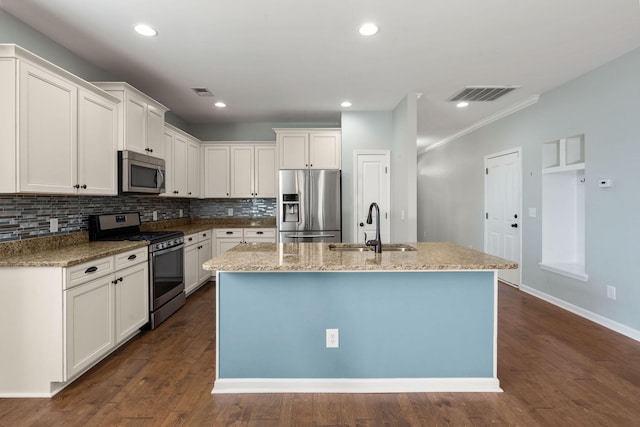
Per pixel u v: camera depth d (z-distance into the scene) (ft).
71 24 8.03
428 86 12.28
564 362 8.07
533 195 13.67
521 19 7.84
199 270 14.56
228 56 9.82
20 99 6.60
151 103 11.43
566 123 11.87
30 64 6.84
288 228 15.11
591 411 6.20
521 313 11.54
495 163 16.42
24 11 7.47
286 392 6.87
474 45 9.14
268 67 10.61
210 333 9.95
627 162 9.53
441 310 6.97
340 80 11.71
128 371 7.66
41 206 8.38
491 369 6.98
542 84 12.05
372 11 7.54
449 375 6.97
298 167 16.10
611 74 10.06
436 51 9.50
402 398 6.66
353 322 6.96
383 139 15.70
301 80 11.73
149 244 10.04
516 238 14.82
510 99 13.82
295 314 6.95
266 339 6.95
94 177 8.83
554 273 12.50
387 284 6.94
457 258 6.96
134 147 10.37
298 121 17.76
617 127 9.85
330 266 6.17
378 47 9.27
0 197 7.36
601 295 10.43
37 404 6.40
